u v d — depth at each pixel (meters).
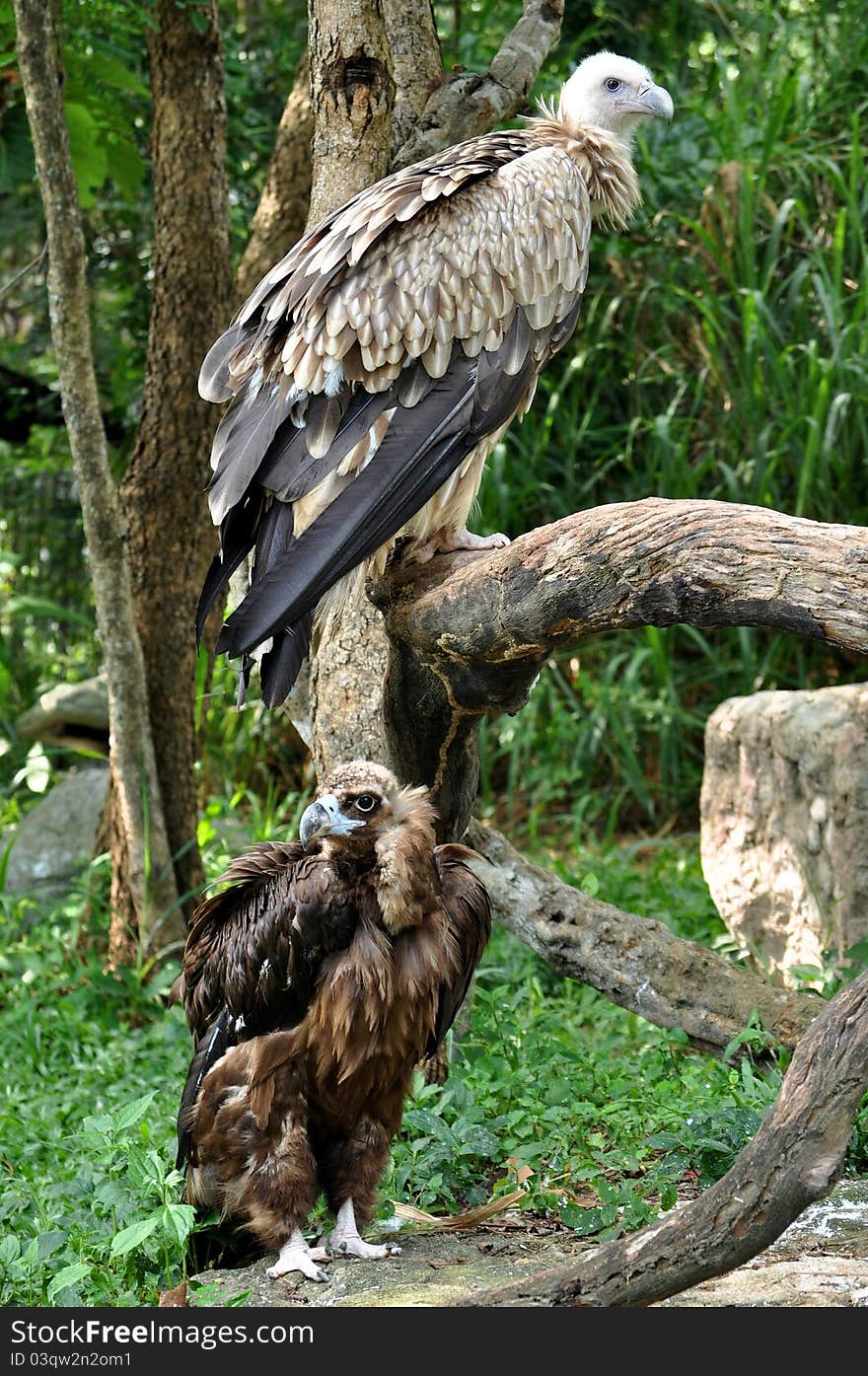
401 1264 3.42
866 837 5.25
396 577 3.71
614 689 8.14
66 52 6.59
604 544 2.93
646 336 8.65
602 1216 3.60
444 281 3.63
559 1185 3.92
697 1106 4.16
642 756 8.56
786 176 8.37
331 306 3.56
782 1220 2.54
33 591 10.44
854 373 7.52
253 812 8.02
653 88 4.22
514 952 6.17
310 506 3.51
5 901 7.06
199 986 3.61
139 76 8.05
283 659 3.31
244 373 3.73
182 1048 5.55
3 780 9.22
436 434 3.59
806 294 8.09
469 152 3.98
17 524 10.48
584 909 4.71
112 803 6.58
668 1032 4.54
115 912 6.50
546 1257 3.48
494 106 4.89
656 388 8.75
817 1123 2.52
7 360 10.34
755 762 5.82
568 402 8.83
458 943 3.51
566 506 8.55
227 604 6.68
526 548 3.14
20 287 10.66
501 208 3.74
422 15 5.02
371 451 3.55
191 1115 3.56
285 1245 3.43
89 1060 5.65
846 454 7.74
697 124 8.75
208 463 6.50
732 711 5.99
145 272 9.13
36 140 5.52
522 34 5.07
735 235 8.06
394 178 3.86
